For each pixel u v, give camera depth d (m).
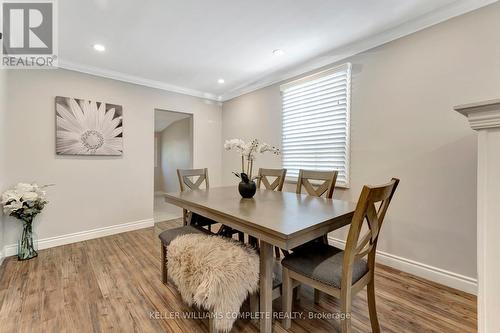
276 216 1.53
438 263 2.09
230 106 4.55
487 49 1.81
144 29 2.31
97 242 3.11
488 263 0.86
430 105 2.10
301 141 3.27
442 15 2.00
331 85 2.89
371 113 2.51
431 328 1.55
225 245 1.59
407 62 2.23
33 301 1.83
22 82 2.73
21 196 2.49
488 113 0.84
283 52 2.82
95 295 1.92
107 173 3.38
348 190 2.73
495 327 0.84
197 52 2.82
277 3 1.94
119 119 3.47
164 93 3.98
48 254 2.71
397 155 2.32
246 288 1.44
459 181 1.96
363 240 1.34
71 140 3.05
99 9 1.98
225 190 2.69
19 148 2.71
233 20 2.18
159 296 1.91
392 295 1.91
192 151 4.45
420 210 2.18
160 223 4.03
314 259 1.50
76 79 3.10
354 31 2.36
